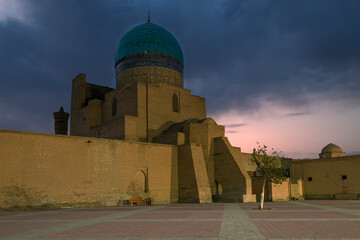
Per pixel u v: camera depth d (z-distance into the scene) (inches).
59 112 1626.5
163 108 1362.0
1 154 763.4
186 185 1085.8
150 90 1333.7
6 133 779.4
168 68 1467.8
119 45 1518.2
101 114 1487.5
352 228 383.2
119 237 336.2
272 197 1159.6
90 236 345.4
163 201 1059.9
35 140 824.3
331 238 315.3
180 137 1178.6
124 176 983.6
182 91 1449.3
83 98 1566.2
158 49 1457.9
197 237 328.5
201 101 1519.4
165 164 1092.5
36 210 764.6
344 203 959.0
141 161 1032.2
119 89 1395.2
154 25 1549.0
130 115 1314.0
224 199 1141.7
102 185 928.3
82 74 1585.9
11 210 755.4
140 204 984.3
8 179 765.9
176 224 435.5
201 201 1040.2
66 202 850.8
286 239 311.6
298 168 1471.5
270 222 448.5
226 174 1152.2
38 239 330.3
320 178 1391.5
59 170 853.2
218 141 1202.6
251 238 319.6
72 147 887.7
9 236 350.9
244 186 1088.2
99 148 941.2
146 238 327.9
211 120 1286.9
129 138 1224.8
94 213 645.9
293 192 1321.4
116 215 591.2
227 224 428.5
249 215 557.0
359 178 1268.5
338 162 1342.3
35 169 812.0
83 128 1496.1
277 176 784.9
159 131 1325.0
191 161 1088.8
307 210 666.8
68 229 402.9
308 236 327.3
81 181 888.3
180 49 1545.3
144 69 1433.3
